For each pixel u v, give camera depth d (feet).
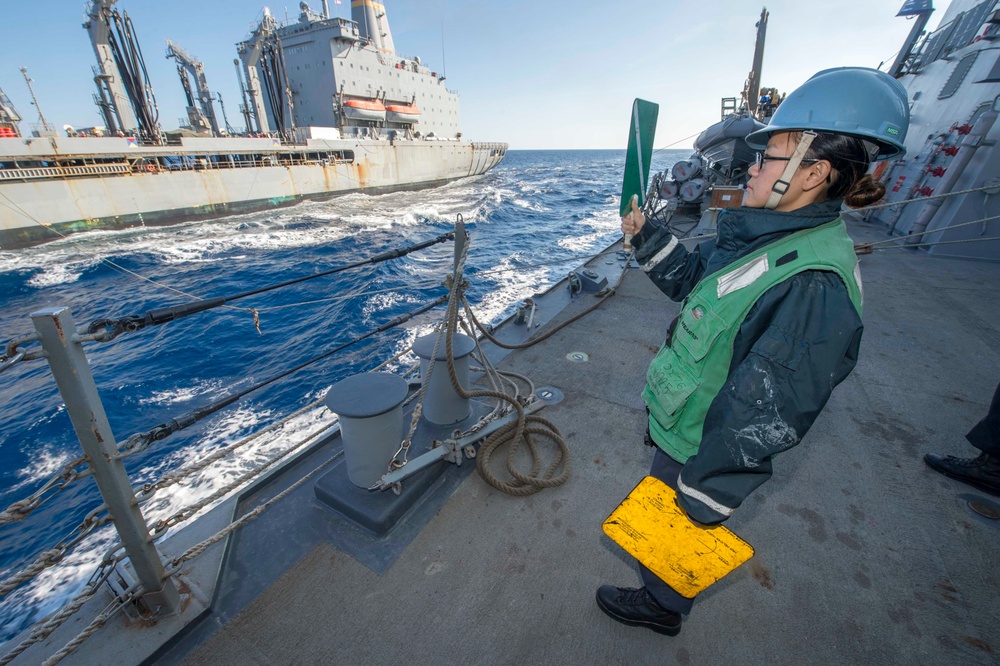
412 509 7.72
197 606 5.95
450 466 8.72
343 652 5.51
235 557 6.85
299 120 124.47
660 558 4.14
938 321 15.60
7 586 4.16
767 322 3.35
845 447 9.29
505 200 110.11
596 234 67.41
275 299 43.01
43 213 64.95
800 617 5.86
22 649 4.64
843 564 6.66
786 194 3.53
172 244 67.92
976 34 26.40
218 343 32.07
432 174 130.00
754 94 57.41
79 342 4.31
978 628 5.72
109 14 75.56
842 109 3.21
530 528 7.32
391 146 114.21
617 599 5.72
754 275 3.52
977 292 18.37
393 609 6.03
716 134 42.60
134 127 86.74
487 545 7.01
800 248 3.34
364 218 86.89
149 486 5.33
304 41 113.19
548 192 132.05
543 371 12.46
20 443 23.07
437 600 6.15
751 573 6.51
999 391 7.46
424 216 88.53
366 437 7.04
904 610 5.96
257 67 122.93
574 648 5.50
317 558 6.82
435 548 6.97
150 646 5.45
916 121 32.76
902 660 5.34
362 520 7.23
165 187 75.92
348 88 116.47
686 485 3.51
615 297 18.44
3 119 77.71
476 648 5.52
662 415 4.42
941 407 10.70
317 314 36.81
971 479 8.14
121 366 29.01
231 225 80.07
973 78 25.26
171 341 32.45
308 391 24.04
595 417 10.39
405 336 29.91
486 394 8.79
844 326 2.99
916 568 6.59
